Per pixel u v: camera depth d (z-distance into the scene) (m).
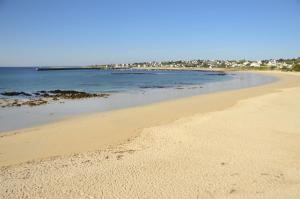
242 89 38.12
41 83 52.59
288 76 75.81
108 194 7.07
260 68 146.25
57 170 8.64
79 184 7.61
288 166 8.73
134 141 11.96
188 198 6.86
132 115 18.36
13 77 74.25
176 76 88.62
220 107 21.00
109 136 13.13
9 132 14.16
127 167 8.76
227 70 156.12
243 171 8.38
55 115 19.03
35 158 10.24
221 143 11.18
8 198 6.90
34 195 7.04
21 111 20.67
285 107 19.69
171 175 8.14
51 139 12.77
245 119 15.60
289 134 12.41
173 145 11.04
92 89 40.59
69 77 77.88
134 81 61.50
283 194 6.96
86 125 15.49
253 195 6.94
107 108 22.17
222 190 7.22
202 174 8.19
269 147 10.61
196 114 17.92
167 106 22.25
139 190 7.26
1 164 9.61
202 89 40.38
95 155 10.12
